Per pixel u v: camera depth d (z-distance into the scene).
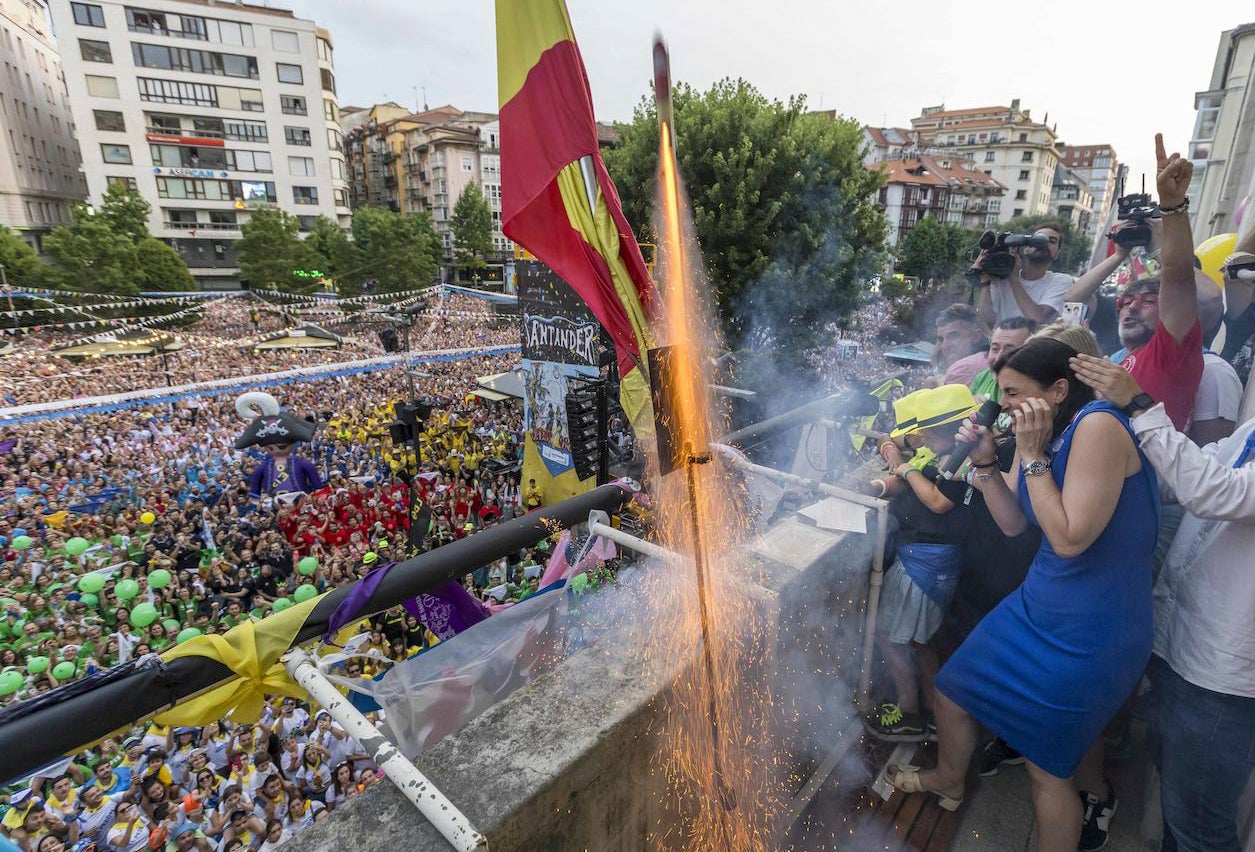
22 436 18.42
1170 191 2.61
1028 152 89.56
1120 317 3.55
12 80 54.50
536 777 1.86
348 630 2.97
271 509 12.97
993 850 2.81
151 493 13.73
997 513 2.79
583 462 8.66
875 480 3.58
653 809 2.34
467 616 3.69
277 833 5.21
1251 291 3.65
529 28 2.77
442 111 91.19
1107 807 2.82
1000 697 2.55
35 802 5.20
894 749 3.35
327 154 61.16
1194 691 2.35
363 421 20.39
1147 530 2.22
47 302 31.55
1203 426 3.15
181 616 9.48
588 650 2.51
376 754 1.83
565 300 12.80
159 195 55.12
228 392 21.22
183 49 53.72
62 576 10.13
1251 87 6.94
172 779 5.57
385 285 51.19
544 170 2.80
